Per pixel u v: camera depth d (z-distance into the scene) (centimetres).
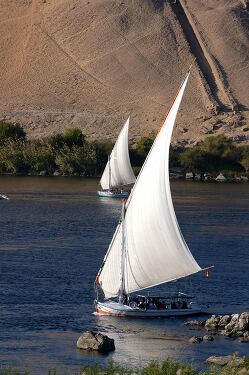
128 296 12219
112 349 10381
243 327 11075
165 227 12044
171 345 10525
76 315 11900
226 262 15962
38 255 16388
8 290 13300
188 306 12125
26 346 10481
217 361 9731
